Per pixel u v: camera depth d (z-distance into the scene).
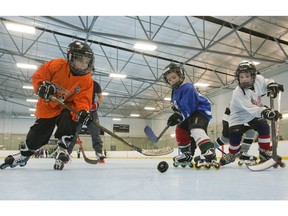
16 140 23.02
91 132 4.62
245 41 10.30
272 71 13.13
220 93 17.00
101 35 9.20
